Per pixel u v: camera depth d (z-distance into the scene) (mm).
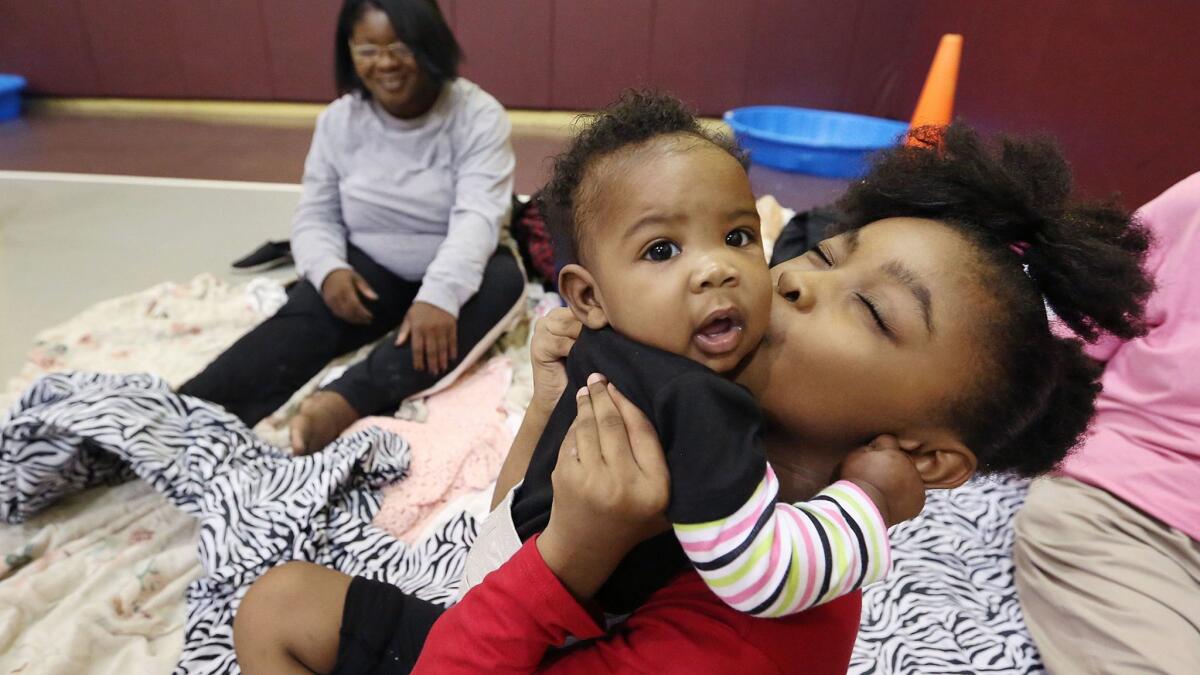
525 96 3986
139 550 1186
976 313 536
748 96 3934
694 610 543
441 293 1562
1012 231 579
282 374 1562
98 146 3291
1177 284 1100
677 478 460
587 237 545
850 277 557
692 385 465
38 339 1700
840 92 3900
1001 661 1073
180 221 2430
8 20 3738
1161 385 1103
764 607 455
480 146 1741
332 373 1643
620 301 520
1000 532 1296
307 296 1645
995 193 571
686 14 3760
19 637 1035
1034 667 1072
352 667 814
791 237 1444
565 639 567
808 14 3725
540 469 608
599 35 3828
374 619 818
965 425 561
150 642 1066
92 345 1701
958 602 1169
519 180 3047
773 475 478
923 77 3518
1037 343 558
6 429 1157
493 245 1704
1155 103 1941
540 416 735
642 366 499
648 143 534
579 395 522
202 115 3930
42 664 985
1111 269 565
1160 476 1068
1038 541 1123
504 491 742
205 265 2146
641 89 631
